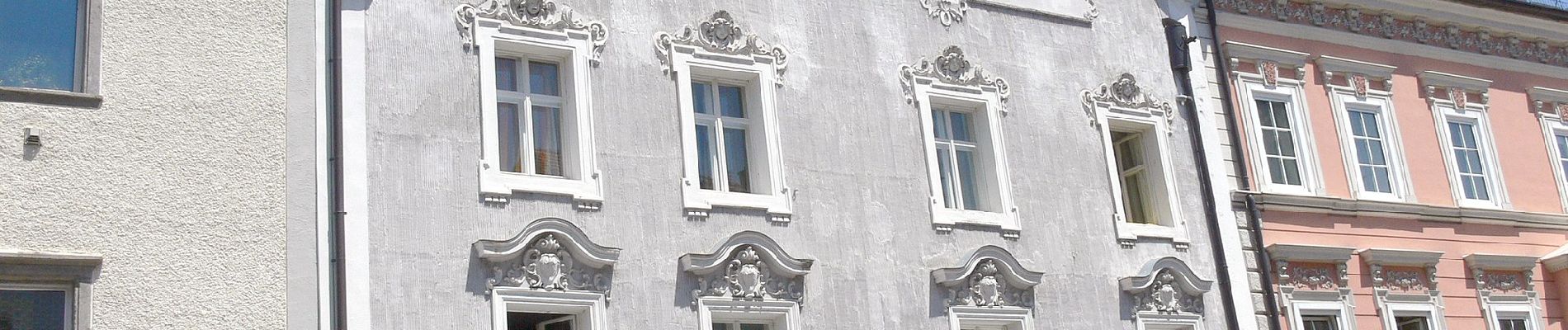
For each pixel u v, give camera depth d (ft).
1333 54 77.46
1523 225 79.87
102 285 44.45
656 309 53.57
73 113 45.50
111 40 46.83
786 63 60.29
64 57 46.44
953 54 65.05
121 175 45.65
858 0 63.72
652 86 56.80
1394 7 79.92
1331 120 75.72
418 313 49.26
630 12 57.36
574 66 55.16
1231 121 72.54
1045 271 63.05
